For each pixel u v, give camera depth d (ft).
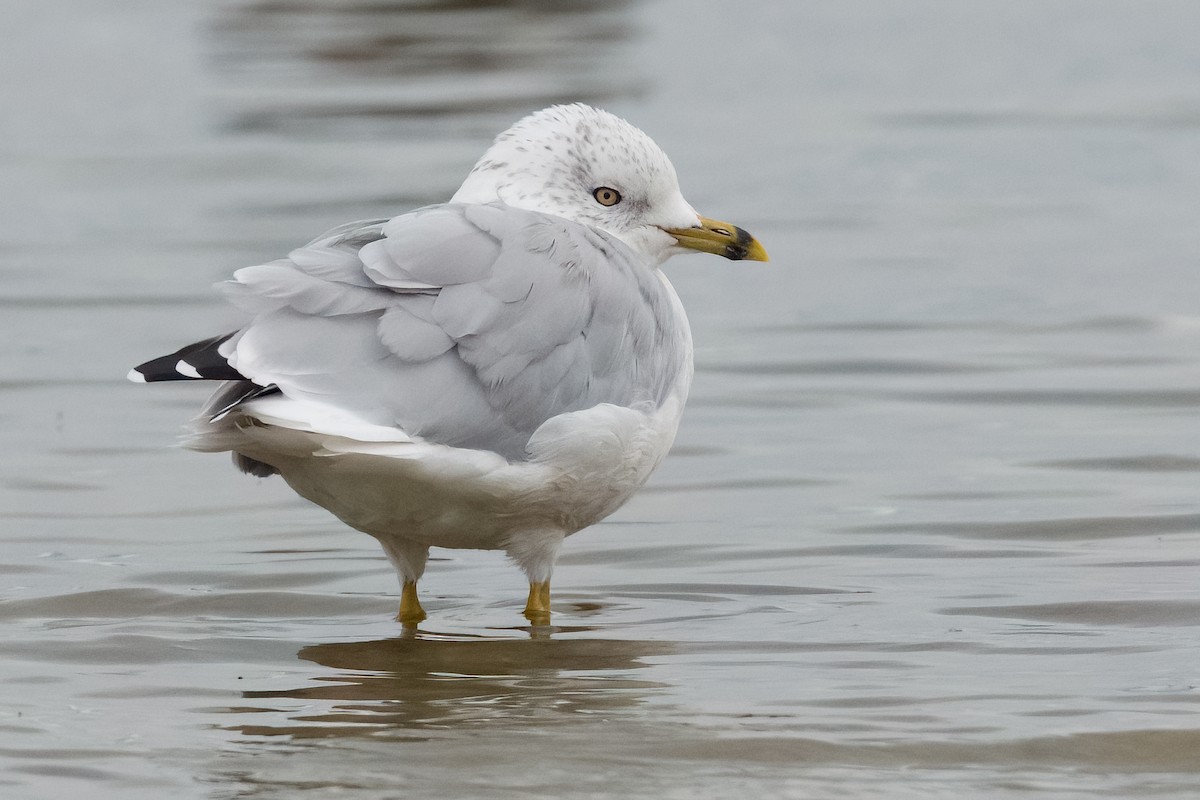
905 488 45.14
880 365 59.36
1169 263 75.15
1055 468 46.75
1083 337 62.80
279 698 29.40
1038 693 29.09
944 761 25.94
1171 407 53.21
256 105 119.96
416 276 30.94
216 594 36.86
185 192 92.38
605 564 39.40
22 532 41.60
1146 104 119.24
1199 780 25.18
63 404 54.75
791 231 83.97
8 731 27.45
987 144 106.52
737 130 111.75
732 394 55.83
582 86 125.39
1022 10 166.71
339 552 40.29
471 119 111.34
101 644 32.91
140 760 26.11
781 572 38.24
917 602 35.47
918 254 78.23
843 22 162.40
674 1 175.52
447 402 30.60
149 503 44.37
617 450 32.78
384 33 153.58
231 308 30.96
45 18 166.91
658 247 37.60
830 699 28.91
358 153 101.14
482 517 32.71
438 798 24.48
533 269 31.94
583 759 26.04
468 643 33.17
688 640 33.12
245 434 29.91
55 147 107.96
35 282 72.84
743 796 24.56
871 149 105.09
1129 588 36.06
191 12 169.07
